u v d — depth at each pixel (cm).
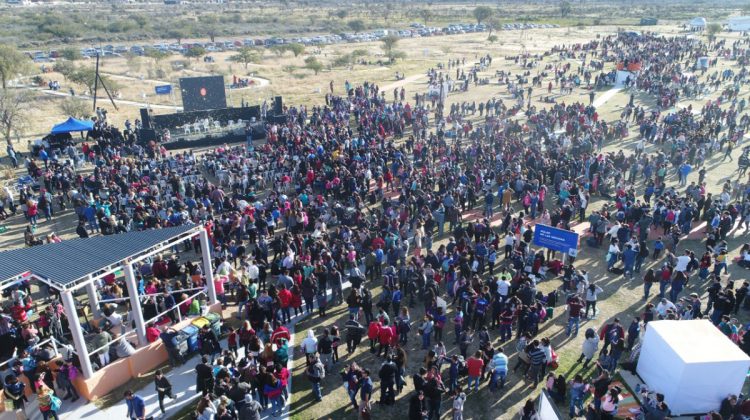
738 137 3772
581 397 1401
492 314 1873
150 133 4131
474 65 7888
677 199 2544
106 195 2797
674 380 1410
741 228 2608
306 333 1838
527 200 2691
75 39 11356
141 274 2042
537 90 5991
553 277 2197
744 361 1373
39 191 3073
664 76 5694
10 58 6253
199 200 2808
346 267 2175
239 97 6069
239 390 1323
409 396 1545
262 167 3309
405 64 8350
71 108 5106
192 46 9406
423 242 2436
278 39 11344
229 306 1967
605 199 2994
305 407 1495
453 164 3191
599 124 4169
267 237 2547
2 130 4381
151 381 1583
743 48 8381
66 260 1548
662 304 1727
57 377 1476
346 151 3484
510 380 1594
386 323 1675
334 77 7312
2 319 1594
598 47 9119
